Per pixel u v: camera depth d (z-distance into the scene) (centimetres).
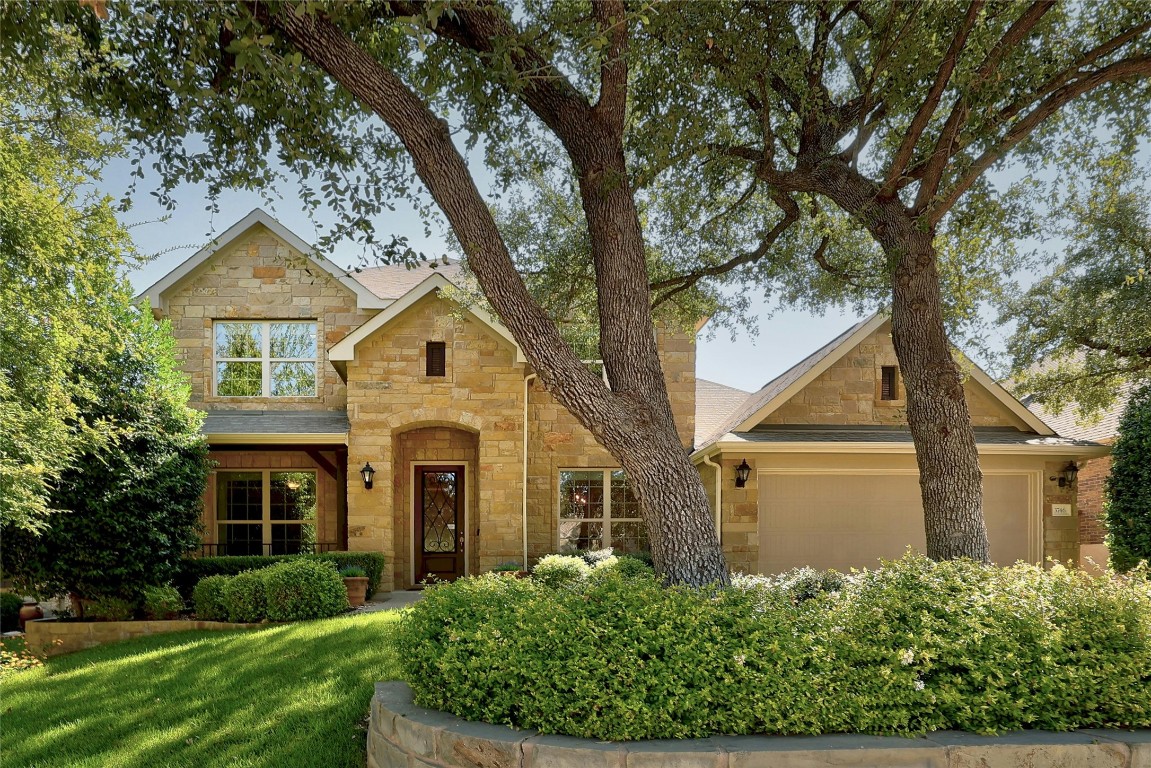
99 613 991
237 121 557
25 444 798
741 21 598
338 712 540
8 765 493
